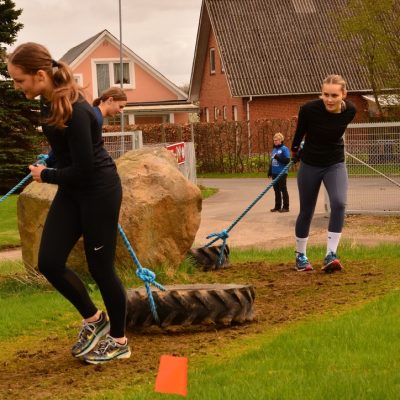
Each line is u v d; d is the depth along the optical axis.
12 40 33.69
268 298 9.06
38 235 10.96
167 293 7.69
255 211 21.70
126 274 10.45
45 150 34.16
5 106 33.19
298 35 54.88
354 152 19.02
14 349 7.43
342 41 54.34
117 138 22.19
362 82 53.06
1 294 10.49
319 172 10.77
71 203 6.43
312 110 10.58
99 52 64.19
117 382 6.03
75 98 6.15
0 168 32.97
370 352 6.19
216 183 35.62
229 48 54.41
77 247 10.59
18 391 5.93
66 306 9.05
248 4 56.22
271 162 21.16
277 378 5.61
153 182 10.73
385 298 8.14
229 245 15.32
